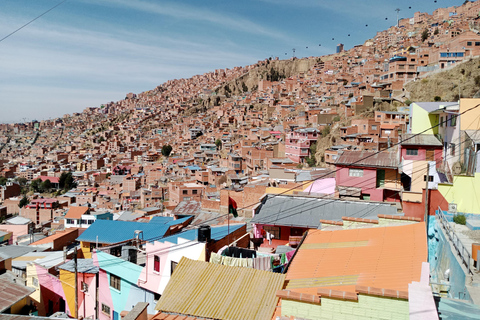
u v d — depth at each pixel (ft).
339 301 39.29
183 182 327.26
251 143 411.13
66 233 162.61
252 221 95.09
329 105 450.71
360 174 122.31
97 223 117.08
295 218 93.97
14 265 114.73
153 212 252.01
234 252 71.00
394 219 62.95
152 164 517.55
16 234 226.38
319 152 328.90
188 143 584.40
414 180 109.40
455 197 86.74
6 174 627.87
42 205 395.75
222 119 640.99
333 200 100.37
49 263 113.39
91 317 92.68
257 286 51.11
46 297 105.19
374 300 37.93
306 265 54.49
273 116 534.78
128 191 431.84
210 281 53.62
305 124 404.36
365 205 96.43
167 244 79.87
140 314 42.78
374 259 50.37
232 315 46.47
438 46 428.15
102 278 91.91
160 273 80.33
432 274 70.03
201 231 78.69
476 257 51.42
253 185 169.07
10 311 73.00
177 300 50.65
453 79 332.60
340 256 54.80
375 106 350.64
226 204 164.86
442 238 68.23
